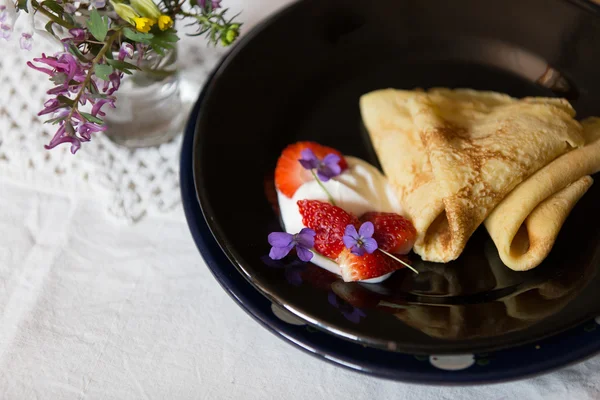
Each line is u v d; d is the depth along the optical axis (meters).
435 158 0.38
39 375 0.36
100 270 0.39
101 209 0.41
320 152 0.42
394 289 0.36
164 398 0.35
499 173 0.38
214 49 0.46
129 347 0.37
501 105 0.43
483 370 0.32
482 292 0.36
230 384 0.35
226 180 0.39
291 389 0.35
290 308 0.34
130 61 0.38
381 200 0.41
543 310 0.34
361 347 0.33
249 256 0.36
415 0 0.45
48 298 0.38
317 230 0.37
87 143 0.42
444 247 0.38
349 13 0.45
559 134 0.39
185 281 0.38
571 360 0.32
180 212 0.41
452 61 0.46
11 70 0.44
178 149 0.42
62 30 0.37
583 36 0.43
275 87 0.44
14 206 0.41
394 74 0.45
